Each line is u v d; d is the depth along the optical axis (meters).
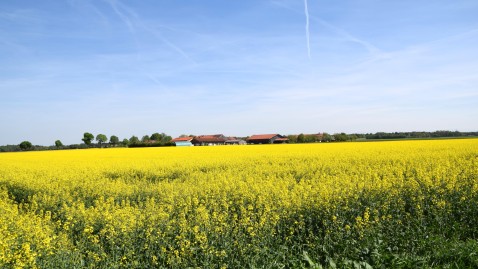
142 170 22.27
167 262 7.88
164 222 9.77
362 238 8.95
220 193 13.67
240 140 109.44
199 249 8.36
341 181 14.17
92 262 7.91
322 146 45.75
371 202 11.26
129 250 8.17
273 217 9.77
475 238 9.38
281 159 26.52
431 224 9.95
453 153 25.61
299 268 7.77
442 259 8.01
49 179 19.05
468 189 12.13
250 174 18.69
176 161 27.00
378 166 19.45
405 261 7.81
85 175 20.50
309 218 10.15
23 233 9.46
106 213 10.31
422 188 12.53
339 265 7.98
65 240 8.88
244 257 8.04
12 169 24.59
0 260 7.53
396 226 9.63
